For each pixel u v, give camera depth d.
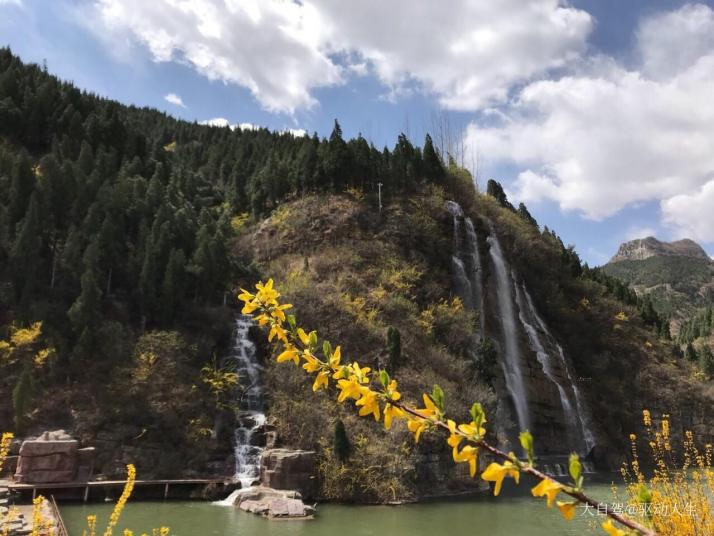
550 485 2.18
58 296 28.56
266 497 20.39
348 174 46.41
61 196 33.59
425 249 42.53
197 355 28.77
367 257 39.84
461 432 2.41
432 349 32.44
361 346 30.72
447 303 39.00
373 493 22.36
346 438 23.25
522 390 39.34
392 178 47.38
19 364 24.80
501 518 19.47
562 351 47.34
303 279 35.19
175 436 24.50
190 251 36.09
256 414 27.06
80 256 30.98
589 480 31.56
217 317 32.09
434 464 24.98
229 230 45.03
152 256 31.23
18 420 22.52
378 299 34.78
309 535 16.55
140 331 28.97
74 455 21.53
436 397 2.63
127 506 20.22
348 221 42.72
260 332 32.50
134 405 24.62
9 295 27.30
